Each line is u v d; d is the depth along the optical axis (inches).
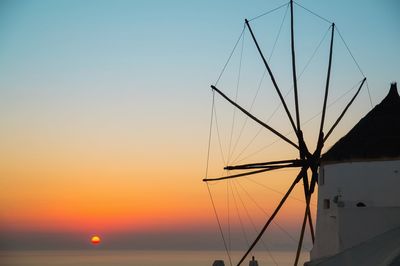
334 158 1411.2
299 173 1370.6
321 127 1378.0
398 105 1440.7
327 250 1364.4
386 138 1373.0
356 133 1429.6
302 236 1343.5
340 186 1390.3
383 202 1334.9
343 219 1272.1
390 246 1095.0
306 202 1358.3
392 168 1333.7
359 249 1143.0
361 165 1366.9
